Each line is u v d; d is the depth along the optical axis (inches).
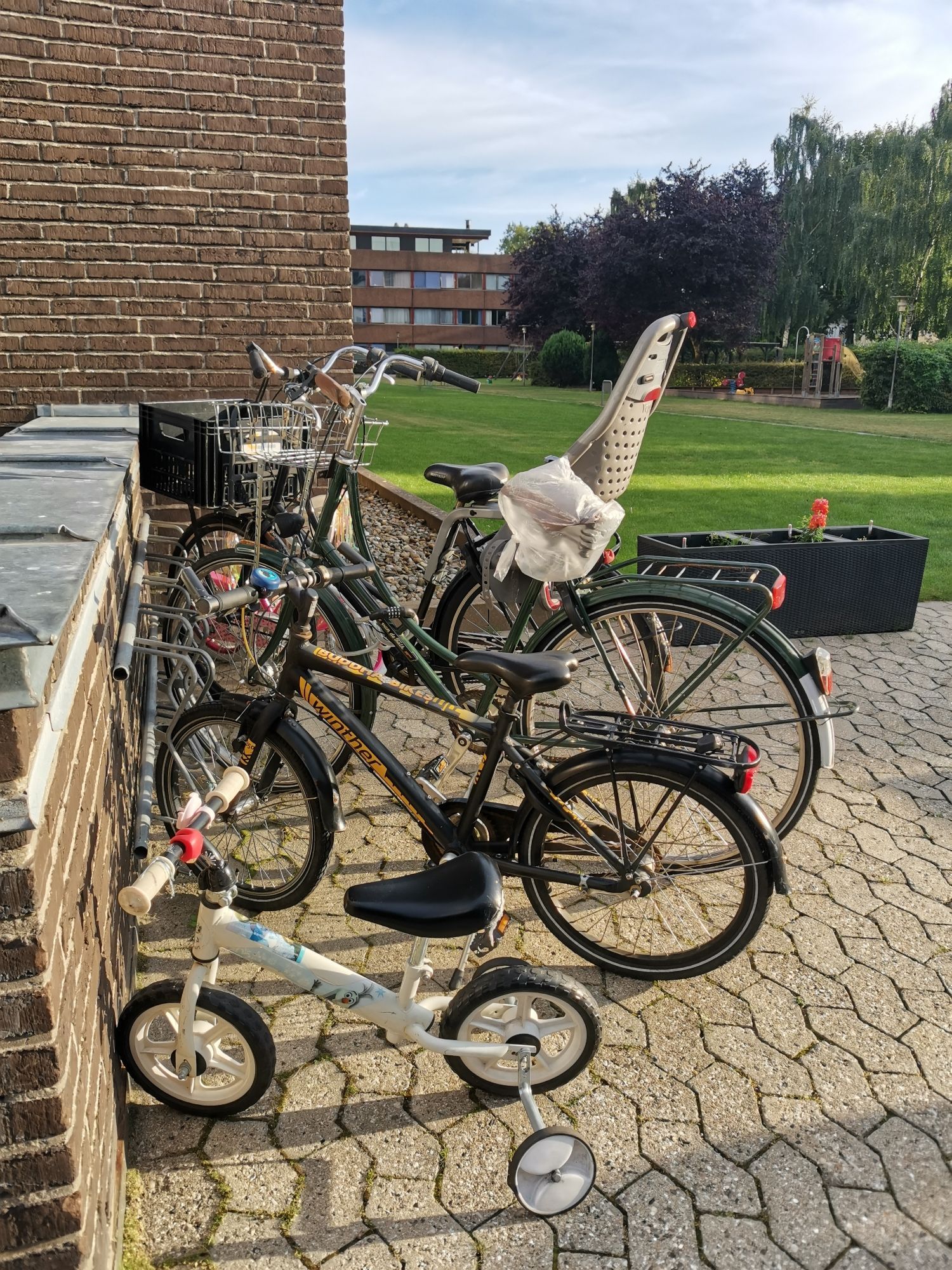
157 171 200.2
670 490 420.2
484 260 2827.3
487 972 84.4
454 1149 84.0
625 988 106.0
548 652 96.3
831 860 130.9
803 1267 73.2
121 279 203.2
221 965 108.7
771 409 1090.1
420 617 152.3
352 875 126.6
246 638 129.6
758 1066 94.0
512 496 122.3
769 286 1723.7
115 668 92.0
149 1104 88.4
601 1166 82.2
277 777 133.2
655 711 129.0
